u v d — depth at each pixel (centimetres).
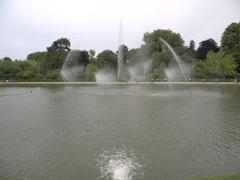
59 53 10788
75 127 2248
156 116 2691
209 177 1152
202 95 4700
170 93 5119
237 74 9219
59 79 9919
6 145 1791
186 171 1357
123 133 2044
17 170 1391
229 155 1580
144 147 1716
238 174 1148
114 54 10612
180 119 2539
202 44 12019
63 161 1498
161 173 1334
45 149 1700
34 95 4950
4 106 3522
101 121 2464
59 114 2853
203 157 1546
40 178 1298
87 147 1723
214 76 9431
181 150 1659
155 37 10125
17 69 10350
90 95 4803
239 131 2098
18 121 2523
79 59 11000
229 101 3828
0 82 9506
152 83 8681
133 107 3288
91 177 1299
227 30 10012
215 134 2014
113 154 1594
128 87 6962
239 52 9475
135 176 1305
